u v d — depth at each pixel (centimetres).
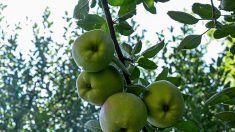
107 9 80
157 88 73
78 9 91
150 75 166
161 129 80
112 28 79
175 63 177
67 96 189
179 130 79
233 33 82
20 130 180
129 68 78
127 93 71
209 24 85
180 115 73
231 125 83
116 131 68
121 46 83
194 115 146
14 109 183
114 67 74
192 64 177
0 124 179
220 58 166
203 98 156
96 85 72
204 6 85
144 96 73
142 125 69
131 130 68
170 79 81
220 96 76
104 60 71
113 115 68
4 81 187
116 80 72
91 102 74
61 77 192
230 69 164
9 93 186
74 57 73
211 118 147
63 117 184
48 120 178
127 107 68
